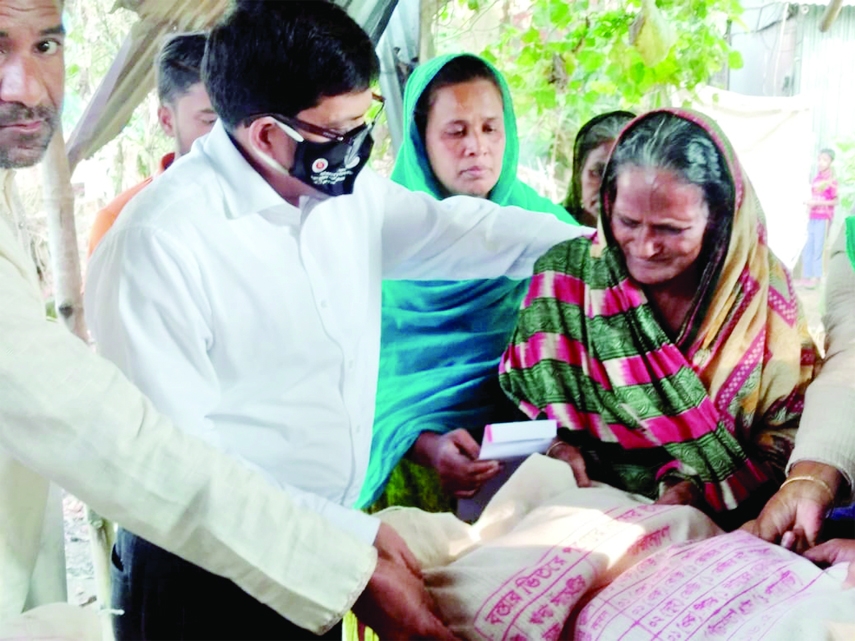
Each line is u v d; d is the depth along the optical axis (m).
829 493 1.40
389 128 1.35
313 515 1.06
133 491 0.97
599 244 1.41
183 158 1.20
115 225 1.17
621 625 1.29
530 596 1.31
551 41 1.35
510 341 1.45
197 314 1.17
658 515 1.42
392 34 1.32
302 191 1.21
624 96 1.38
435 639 1.27
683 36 1.37
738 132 1.39
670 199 1.38
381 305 1.38
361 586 1.06
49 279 1.27
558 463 1.48
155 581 1.28
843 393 1.40
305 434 1.30
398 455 1.44
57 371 0.94
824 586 1.29
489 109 1.37
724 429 1.46
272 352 1.24
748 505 1.48
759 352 1.43
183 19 1.22
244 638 1.32
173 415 1.16
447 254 1.38
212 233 1.17
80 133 1.24
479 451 1.47
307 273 1.23
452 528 1.43
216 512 0.99
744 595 1.29
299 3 1.09
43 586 1.28
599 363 1.45
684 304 1.42
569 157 1.39
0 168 1.22
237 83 1.11
